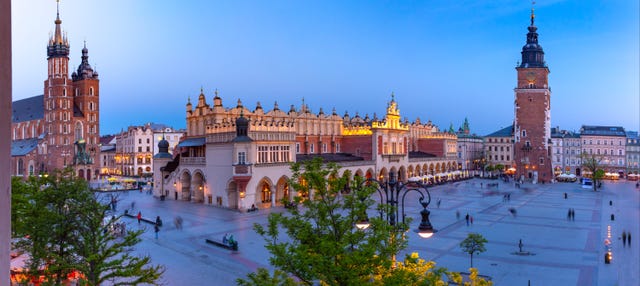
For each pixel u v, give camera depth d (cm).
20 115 17450
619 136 16925
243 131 7788
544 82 14325
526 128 14488
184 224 6375
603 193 10988
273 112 10375
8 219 331
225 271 4125
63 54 15175
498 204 8700
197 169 8781
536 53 14550
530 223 6575
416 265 2131
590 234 5772
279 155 8419
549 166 14225
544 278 3891
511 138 18425
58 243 2727
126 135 17150
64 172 3088
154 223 6334
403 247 2009
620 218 7075
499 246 5075
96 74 16038
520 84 14588
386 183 2531
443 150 14600
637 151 16712
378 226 2009
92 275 2459
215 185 8325
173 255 4662
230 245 4884
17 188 3109
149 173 16150
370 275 2042
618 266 4262
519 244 4875
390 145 11656
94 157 15662
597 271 4097
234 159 7738
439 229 6056
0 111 324
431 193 10719
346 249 2033
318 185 2111
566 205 8638
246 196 7694
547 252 4800
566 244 5181
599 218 7062
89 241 2569
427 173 13188
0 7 325
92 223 2667
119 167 17500
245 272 4100
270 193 8650
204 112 9269
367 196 2092
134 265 2567
